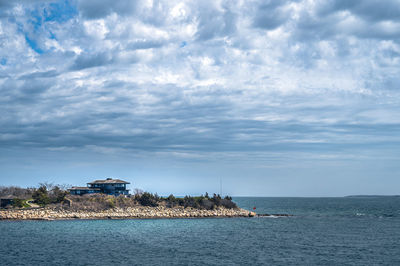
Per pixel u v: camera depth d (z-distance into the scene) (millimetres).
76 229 97062
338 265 58031
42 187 134875
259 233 95125
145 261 59031
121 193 162000
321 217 153875
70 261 58406
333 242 80562
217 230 100125
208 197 157750
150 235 88125
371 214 178875
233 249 70625
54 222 112438
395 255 66062
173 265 56656
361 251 69688
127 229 98938
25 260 58844
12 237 81812
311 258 62844
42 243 74438
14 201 125938
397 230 104688
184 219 129750
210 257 62750
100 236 85125
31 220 115750
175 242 78062
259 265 57375
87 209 128250
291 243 78688
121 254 64250
